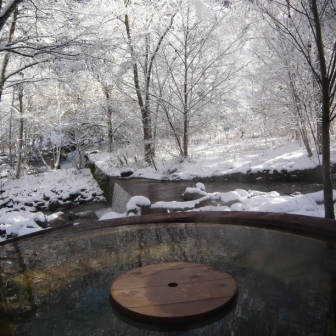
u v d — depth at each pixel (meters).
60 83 10.38
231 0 10.62
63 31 9.22
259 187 8.35
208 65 11.38
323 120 3.45
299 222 2.42
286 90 8.98
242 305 1.49
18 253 2.42
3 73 9.39
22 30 9.85
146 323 1.37
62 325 1.45
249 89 11.59
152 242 2.45
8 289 1.87
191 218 2.86
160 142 12.48
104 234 2.70
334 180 7.73
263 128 11.40
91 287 1.81
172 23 11.63
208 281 1.65
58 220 8.76
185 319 1.34
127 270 2.01
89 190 12.09
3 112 14.81
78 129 15.10
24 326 1.47
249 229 2.54
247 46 11.38
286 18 7.17
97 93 13.66
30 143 17.14
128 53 11.92
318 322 1.33
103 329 1.39
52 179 13.64
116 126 14.38
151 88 12.28
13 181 13.85
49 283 1.91
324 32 7.17
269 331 1.28
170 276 1.73
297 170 8.55
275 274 1.78
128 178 10.95
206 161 10.95
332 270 1.77
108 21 11.12
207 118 11.84
